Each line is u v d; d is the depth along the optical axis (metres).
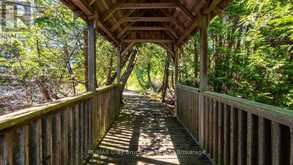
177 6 5.17
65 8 7.80
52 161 2.53
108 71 10.54
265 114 2.11
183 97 6.94
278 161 1.93
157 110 9.77
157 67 18.80
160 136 5.51
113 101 7.38
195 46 8.36
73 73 8.41
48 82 7.86
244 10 6.59
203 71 4.61
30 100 7.76
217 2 3.89
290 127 1.75
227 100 3.10
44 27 7.70
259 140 2.24
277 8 5.18
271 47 5.73
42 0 7.62
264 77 6.02
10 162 1.74
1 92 7.61
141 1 5.52
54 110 2.56
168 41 8.85
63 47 8.08
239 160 2.71
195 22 5.21
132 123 7.07
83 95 3.68
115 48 9.23
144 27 7.76
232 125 2.93
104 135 5.55
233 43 7.39
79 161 3.57
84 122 3.86
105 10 5.17
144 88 22.92
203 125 4.44
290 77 5.63
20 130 1.89
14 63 7.47
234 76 7.03
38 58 7.68
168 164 3.73
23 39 7.57
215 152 3.67
